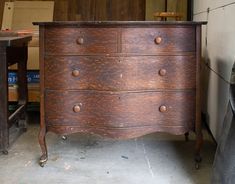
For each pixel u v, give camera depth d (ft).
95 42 6.77
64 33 6.79
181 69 6.94
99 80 6.88
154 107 7.02
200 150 7.63
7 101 7.72
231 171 5.09
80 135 9.21
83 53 6.83
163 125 7.10
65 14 11.91
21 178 6.57
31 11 11.53
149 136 9.20
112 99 6.89
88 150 8.13
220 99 7.77
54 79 6.97
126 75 6.82
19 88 9.31
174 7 11.37
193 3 11.34
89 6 11.86
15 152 7.95
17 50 8.51
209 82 9.20
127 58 6.77
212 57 8.75
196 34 6.84
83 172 6.89
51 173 6.82
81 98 6.99
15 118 8.50
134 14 11.82
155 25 6.74
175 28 6.80
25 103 9.39
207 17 9.32
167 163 7.36
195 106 7.08
